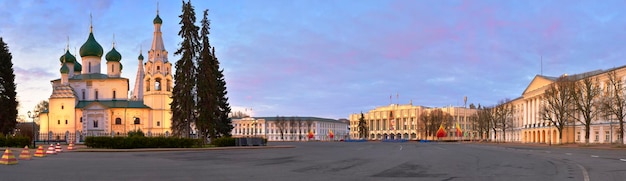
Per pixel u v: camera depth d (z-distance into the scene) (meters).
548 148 61.19
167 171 19.64
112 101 110.56
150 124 109.06
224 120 74.06
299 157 32.22
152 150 43.75
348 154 37.75
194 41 57.84
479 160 29.06
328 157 32.50
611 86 77.81
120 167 21.64
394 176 18.20
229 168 21.64
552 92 84.56
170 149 45.50
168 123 109.56
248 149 50.56
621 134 66.50
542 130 102.44
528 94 112.62
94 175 17.59
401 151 45.78
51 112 106.62
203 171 19.84
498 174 19.14
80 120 107.62
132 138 44.97
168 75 110.75
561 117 81.50
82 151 40.75
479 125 147.62
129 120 107.75
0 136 51.75
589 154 40.06
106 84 111.69
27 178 16.41
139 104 109.81
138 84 122.38
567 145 76.31
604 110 68.62
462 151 46.34
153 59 110.56
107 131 106.31
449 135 181.75
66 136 85.44
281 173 19.27
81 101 110.81
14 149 44.97
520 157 33.44
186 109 57.75
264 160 28.39
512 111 122.12
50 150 35.78
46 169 20.25
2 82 74.94
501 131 141.88
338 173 19.45
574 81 81.50
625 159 31.05
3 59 75.31
